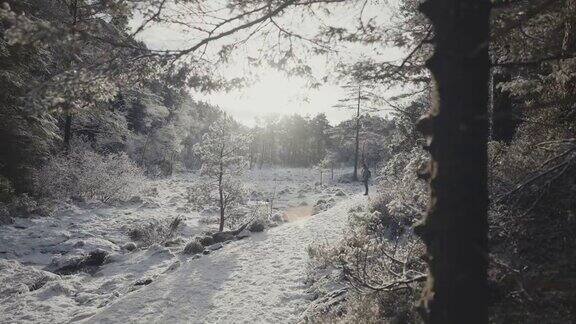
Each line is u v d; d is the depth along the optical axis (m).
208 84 4.89
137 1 4.14
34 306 9.55
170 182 41.72
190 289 9.50
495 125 8.08
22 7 15.22
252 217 20.45
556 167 4.52
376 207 11.40
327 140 101.94
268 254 12.07
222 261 11.76
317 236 13.53
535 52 4.48
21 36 3.65
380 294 5.64
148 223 19.38
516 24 3.11
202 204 19.23
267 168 90.81
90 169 23.83
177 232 18.48
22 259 13.38
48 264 13.20
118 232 17.84
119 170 25.45
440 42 3.03
